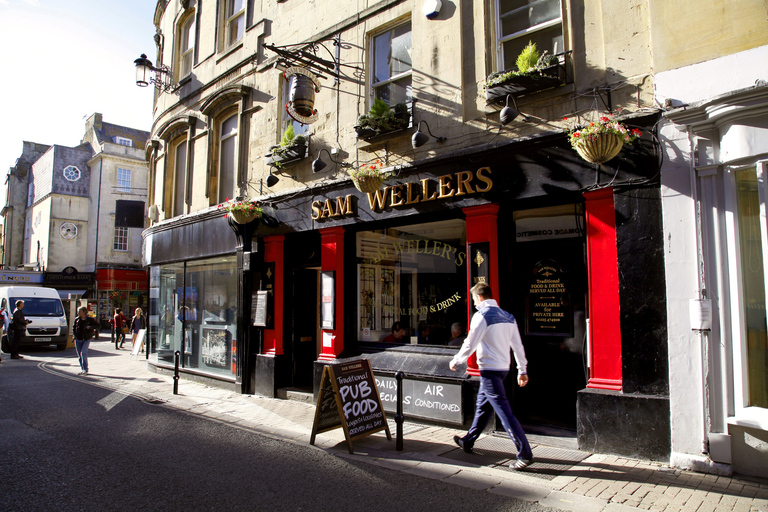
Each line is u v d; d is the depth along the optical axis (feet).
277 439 20.26
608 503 13.30
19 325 52.44
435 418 21.97
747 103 14.89
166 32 47.39
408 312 24.99
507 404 16.58
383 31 26.99
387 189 24.52
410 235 25.18
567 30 19.77
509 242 21.74
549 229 21.07
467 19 22.88
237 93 34.73
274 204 30.66
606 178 18.02
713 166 15.94
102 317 104.58
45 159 115.34
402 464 16.92
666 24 17.12
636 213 17.37
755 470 14.90
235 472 16.16
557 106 19.63
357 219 26.11
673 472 15.44
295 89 26.09
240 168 34.40
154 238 42.70
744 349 15.28
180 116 40.50
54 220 107.45
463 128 22.34
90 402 27.71
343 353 26.63
